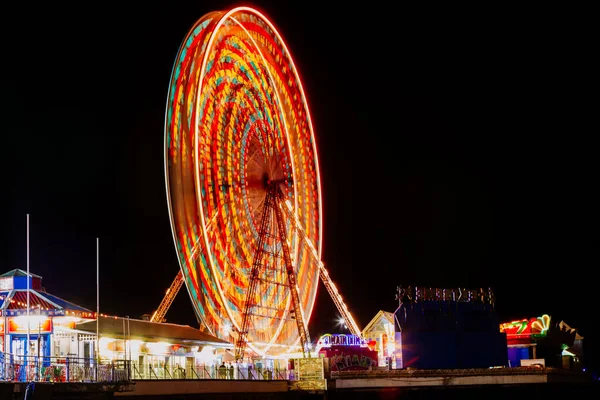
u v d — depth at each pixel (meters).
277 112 77.38
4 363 34.28
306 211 79.81
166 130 62.06
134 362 49.81
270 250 71.88
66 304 51.81
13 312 48.59
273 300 71.44
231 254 67.06
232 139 69.56
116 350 53.09
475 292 71.94
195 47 64.38
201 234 61.75
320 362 60.38
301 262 77.50
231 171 68.88
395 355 68.62
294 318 68.75
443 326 69.44
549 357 82.50
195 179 61.88
